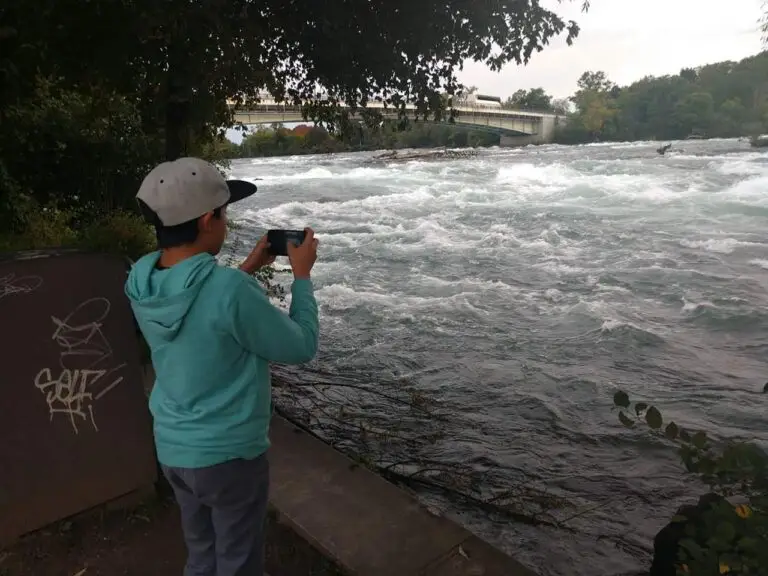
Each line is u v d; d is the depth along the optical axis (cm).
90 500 312
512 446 602
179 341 191
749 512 232
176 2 423
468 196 2936
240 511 209
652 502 510
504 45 577
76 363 303
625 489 530
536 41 573
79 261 304
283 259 1457
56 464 301
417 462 545
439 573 297
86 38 446
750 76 10294
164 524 320
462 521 459
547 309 1104
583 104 10638
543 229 1950
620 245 1662
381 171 4738
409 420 644
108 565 295
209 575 227
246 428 200
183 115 518
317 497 355
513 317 1061
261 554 221
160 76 455
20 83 484
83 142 1078
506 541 440
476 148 8844
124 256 321
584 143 10231
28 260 293
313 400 670
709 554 229
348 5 530
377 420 634
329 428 599
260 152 9531
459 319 1047
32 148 1019
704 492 525
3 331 286
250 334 192
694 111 10000
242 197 225
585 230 1897
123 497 323
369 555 308
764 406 702
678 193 2631
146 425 324
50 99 1015
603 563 425
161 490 340
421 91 624
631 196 2622
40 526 301
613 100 11206
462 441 604
